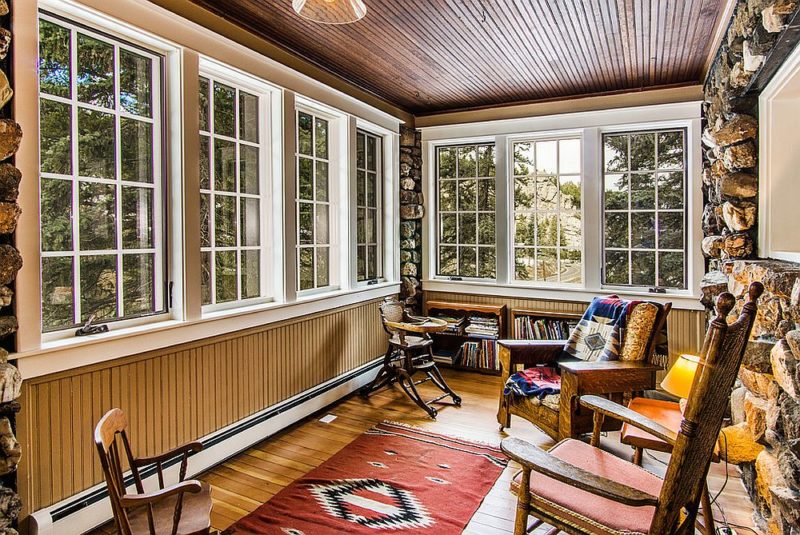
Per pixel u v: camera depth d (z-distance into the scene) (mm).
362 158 4449
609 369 2670
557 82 4035
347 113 3979
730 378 1420
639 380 2721
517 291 4645
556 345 3301
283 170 3277
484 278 4891
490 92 4332
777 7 1678
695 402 1310
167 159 2568
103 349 2172
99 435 1441
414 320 4109
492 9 2736
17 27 1869
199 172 2674
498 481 2625
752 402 2129
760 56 1990
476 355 4668
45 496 1980
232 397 2900
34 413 1941
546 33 3049
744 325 1402
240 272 3084
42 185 2055
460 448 3029
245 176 3121
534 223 4648
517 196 4719
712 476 2680
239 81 3029
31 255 1922
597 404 2031
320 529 2182
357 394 4086
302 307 3463
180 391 2566
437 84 4102
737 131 2529
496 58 3492
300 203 3625
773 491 1768
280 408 3273
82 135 2207
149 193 2520
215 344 2781
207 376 2730
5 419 1795
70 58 2152
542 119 4492
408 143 4953
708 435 1420
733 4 2527
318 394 3652
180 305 2588
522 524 1655
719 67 2979
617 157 4293
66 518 2039
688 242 4020
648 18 2828
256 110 3215
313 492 2502
